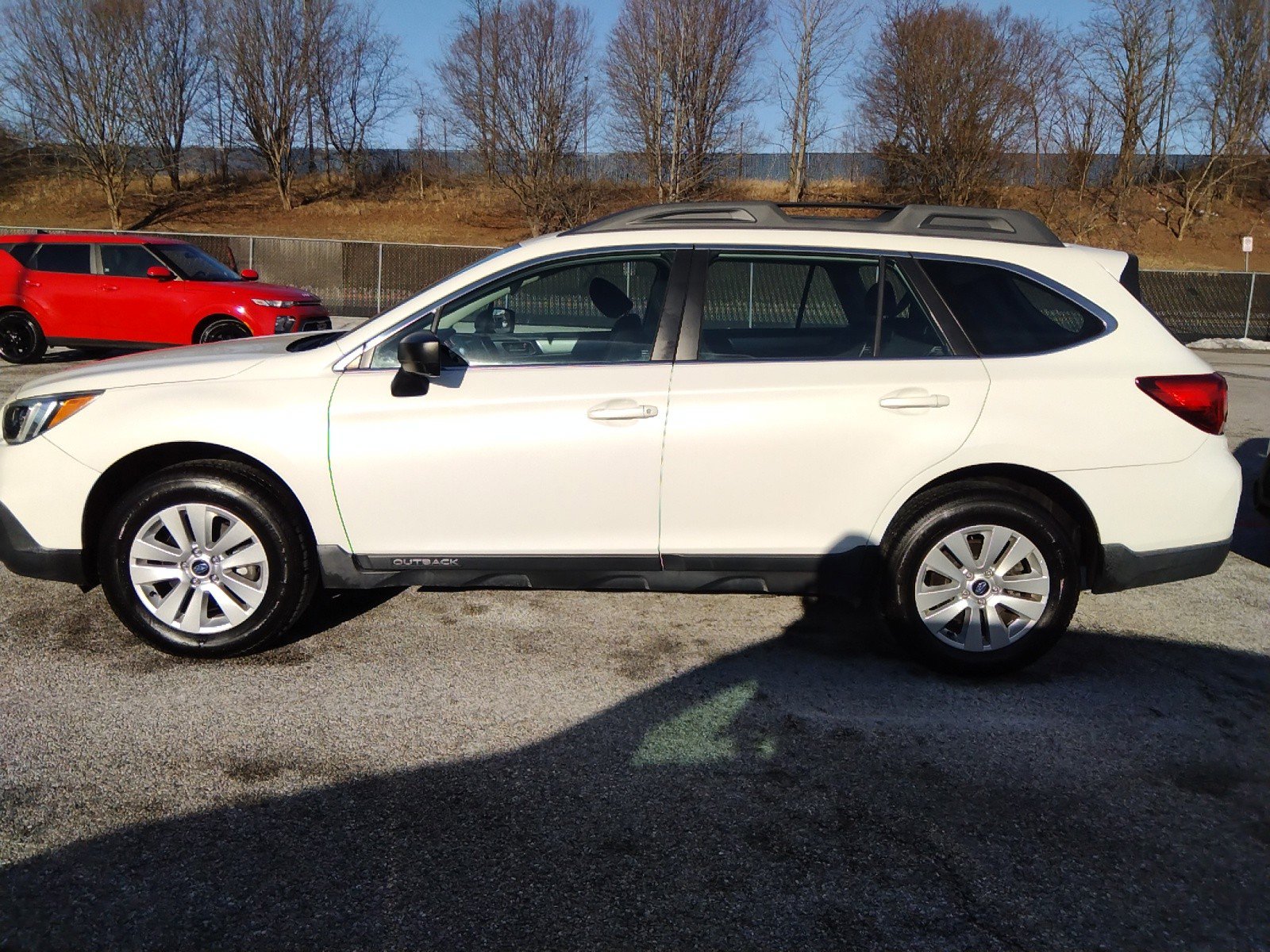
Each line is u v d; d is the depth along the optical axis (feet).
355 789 10.21
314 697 12.31
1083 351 12.95
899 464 12.66
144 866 8.85
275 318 40.65
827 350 12.98
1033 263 13.25
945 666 13.14
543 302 13.10
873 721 12.01
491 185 129.18
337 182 142.51
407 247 74.54
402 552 13.04
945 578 13.05
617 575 13.19
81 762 10.61
